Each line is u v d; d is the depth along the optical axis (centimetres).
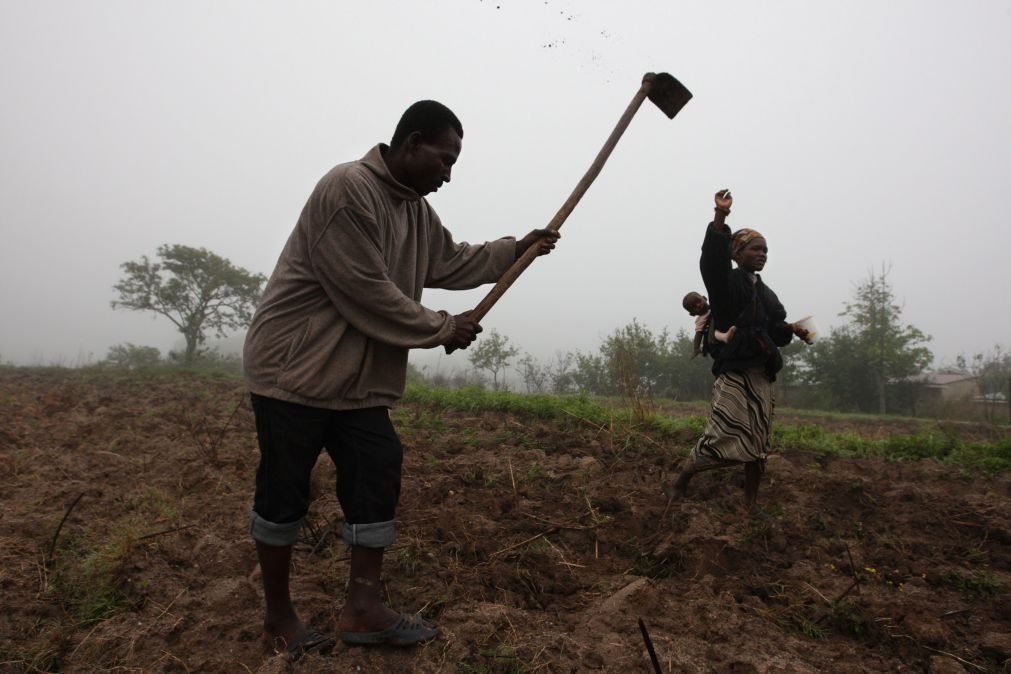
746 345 416
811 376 2605
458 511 418
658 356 2203
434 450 612
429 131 254
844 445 705
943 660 266
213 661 255
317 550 361
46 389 1273
